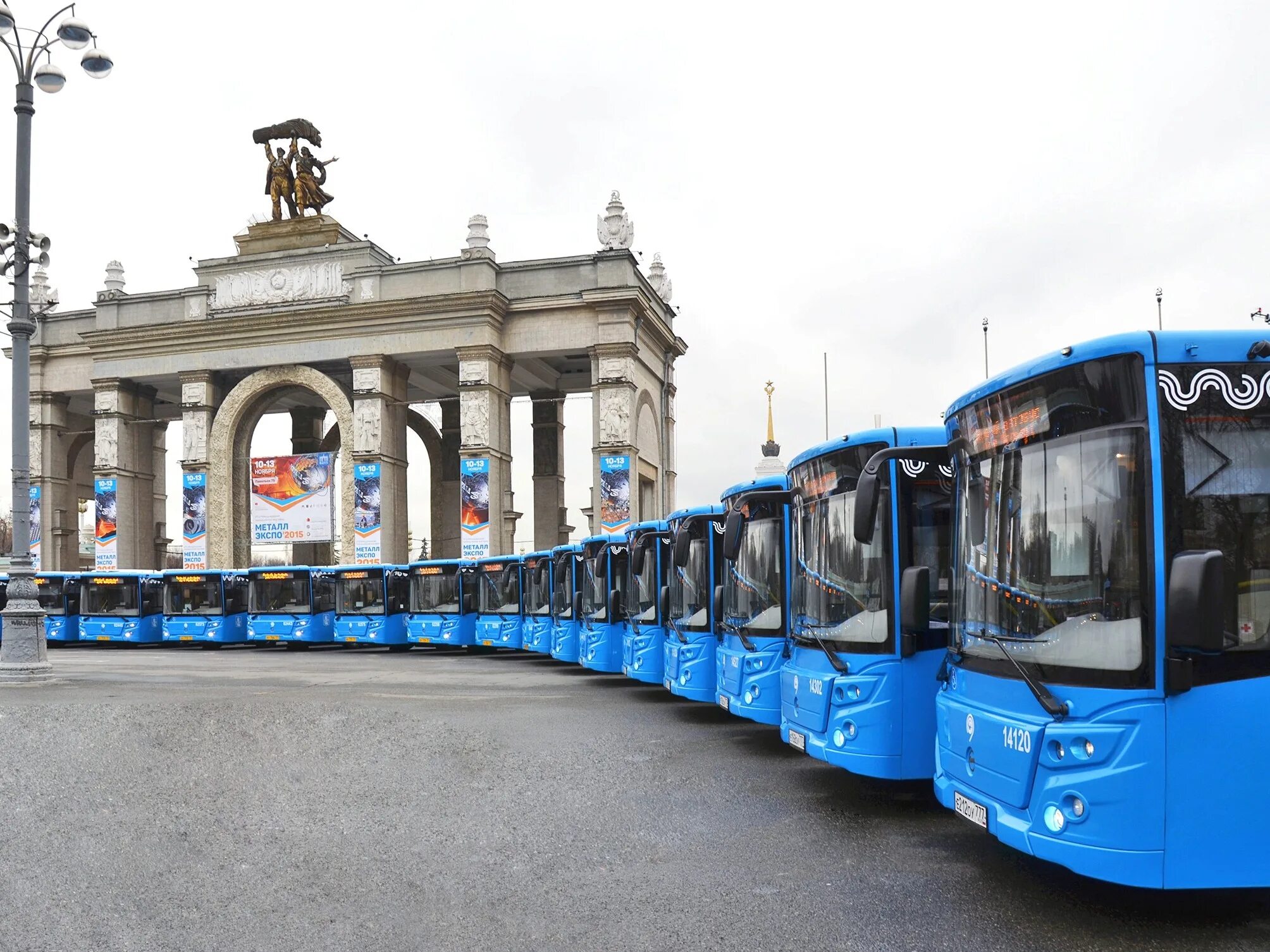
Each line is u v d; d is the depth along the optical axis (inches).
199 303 2065.7
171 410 2434.8
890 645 368.2
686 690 608.1
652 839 332.5
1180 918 254.4
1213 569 216.1
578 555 1018.1
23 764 471.5
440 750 509.0
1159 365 237.8
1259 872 228.2
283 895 270.4
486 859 306.8
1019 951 231.1
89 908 259.1
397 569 1455.5
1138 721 229.6
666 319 2269.9
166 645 1646.2
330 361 1998.0
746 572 520.4
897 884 283.0
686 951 230.8
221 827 346.0
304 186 2060.8
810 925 249.0
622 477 1855.3
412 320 1929.1
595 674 1013.8
